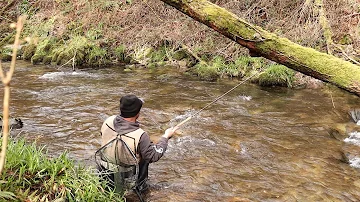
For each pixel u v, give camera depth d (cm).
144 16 1140
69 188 354
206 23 325
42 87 816
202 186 429
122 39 1093
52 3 1291
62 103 709
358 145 545
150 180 437
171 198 401
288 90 806
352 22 915
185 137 559
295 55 306
